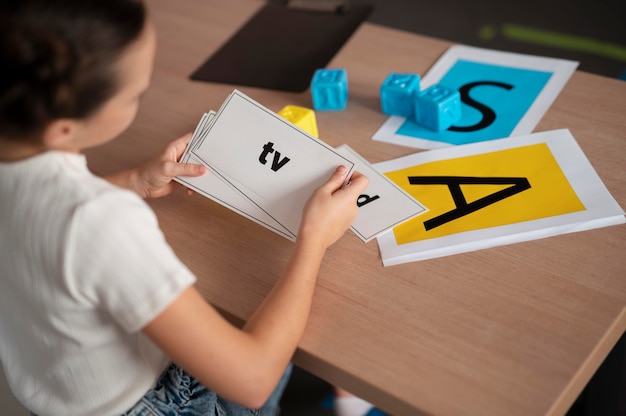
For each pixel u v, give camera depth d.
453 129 1.13
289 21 1.44
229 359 0.76
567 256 0.89
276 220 0.96
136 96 0.73
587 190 0.98
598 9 2.63
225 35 1.42
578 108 1.13
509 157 1.06
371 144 1.13
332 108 1.21
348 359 0.81
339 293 0.89
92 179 0.73
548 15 2.66
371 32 1.38
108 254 0.69
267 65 1.32
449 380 0.78
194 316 0.74
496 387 0.77
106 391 0.83
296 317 0.82
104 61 0.65
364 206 1.01
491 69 1.25
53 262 0.70
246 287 0.92
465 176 1.04
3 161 0.72
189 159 1.01
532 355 0.79
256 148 0.99
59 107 0.64
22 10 0.61
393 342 0.82
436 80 1.24
